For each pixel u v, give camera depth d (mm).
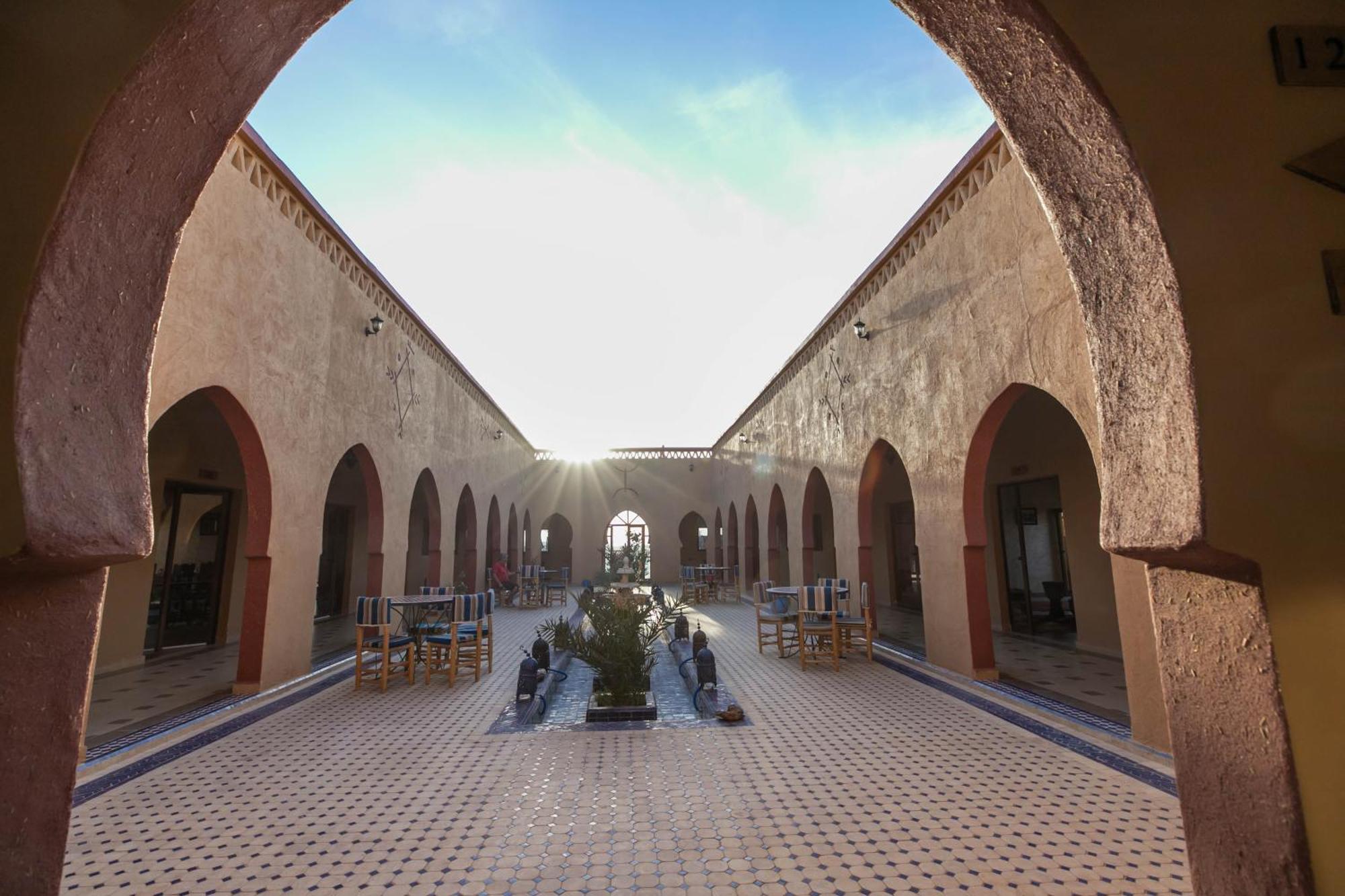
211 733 4852
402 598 7141
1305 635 1239
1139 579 4223
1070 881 2707
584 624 11469
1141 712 4207
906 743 4520
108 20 1322
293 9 1532
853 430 9086
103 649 7117
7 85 1268
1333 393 1286
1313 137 1392
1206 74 1422
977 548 6273
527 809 3480
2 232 1224
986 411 5848
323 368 7160
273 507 6105
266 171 6020
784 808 3475
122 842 3119
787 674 6887
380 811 3471
